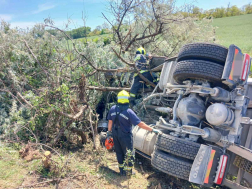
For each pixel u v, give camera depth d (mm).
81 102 4996
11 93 5016
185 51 3588
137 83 5660
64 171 3637
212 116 3311
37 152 3943
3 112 4887
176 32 8688
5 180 3234
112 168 4152
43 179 3398
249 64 3494
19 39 5855
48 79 5223
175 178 4059
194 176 3207
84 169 3848
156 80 5570
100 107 6523
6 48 5723
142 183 3785
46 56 5883
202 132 3357
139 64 5551
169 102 5211
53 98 4777
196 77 3482
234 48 3293
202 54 3389
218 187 3945
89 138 5184
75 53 6246
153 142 4176
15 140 4312
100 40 7684
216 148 3270
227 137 3500
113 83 6562
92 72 5840
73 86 5340
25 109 4738
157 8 7793
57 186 3275
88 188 3363
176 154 3352
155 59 5668
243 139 4000
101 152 4570
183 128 3486
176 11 8156
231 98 3500
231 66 3268
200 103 3600
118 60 6879
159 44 8898
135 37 7984
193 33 8711
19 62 5523
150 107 5566
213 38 9086
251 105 4113
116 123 3822
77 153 4469
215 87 3406
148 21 8555
